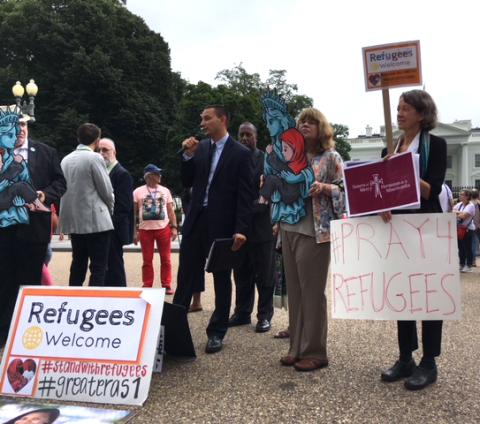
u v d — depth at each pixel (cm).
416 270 295
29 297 318
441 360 354
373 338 419
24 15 3597
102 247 453
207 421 256
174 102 3881
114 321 299
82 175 443
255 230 445
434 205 307
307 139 343
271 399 284
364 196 303
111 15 3734
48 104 3547
